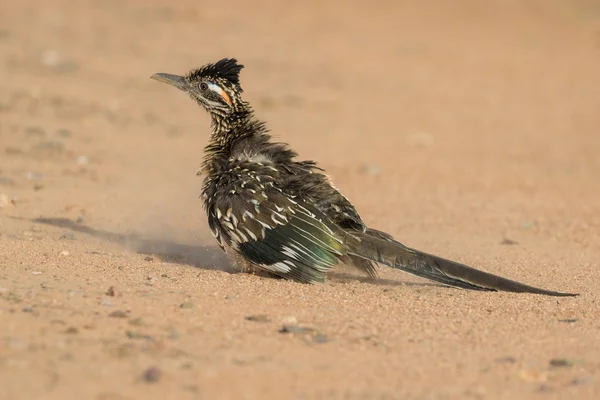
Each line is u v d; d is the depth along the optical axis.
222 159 16.66
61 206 21.50
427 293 15.15
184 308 13.29
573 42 51.59
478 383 11.01
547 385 11.02
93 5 52.53
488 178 28.39
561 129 36.59
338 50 47.62
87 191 23.34
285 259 15.38
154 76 17.45
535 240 20.88
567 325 13.54
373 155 30.92
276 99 38.28
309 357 11.59
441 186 26.97
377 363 11.53
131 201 22.61
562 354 12.23
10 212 20.48
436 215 23.16
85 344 11.43
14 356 10.84
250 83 40.47
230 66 17.05
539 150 33.00
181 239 19.22
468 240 20.53
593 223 22.77
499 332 13.08
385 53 47.81
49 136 29.47
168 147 29.81
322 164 29.14
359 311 13.82
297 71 43.19
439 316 13.75
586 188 27.45
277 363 11.29
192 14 52.00
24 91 35.28
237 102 16.95
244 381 10.62
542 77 45.25
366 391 10.56
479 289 15.18
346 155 30.70
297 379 10.80
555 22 54.75
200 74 17.22
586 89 43.47
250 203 15.54
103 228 19.70
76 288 14.05
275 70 43.00
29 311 12.56
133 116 33.81
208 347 11.69
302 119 35.88
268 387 10.50
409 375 11.16
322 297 14.49
